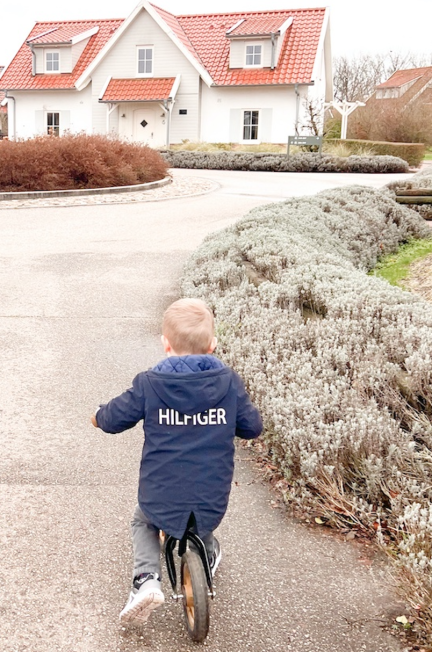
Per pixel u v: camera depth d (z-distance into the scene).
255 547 3.70
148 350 6.79
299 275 6.75
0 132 49.56
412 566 3.03
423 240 13.11
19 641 2.92
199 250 9.23
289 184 22.53
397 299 5.96
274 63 35.22
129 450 4.76
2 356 6.50
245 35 34.97
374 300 5.82
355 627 3.10
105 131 37.97
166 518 2.81
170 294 8.88
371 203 12.86
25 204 16.59
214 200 18.02
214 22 39.22
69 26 41.69
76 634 2.98
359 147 32.91
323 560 3.60
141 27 36.50
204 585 2.74
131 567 3.46
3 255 10.91
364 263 10.67
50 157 18.66
